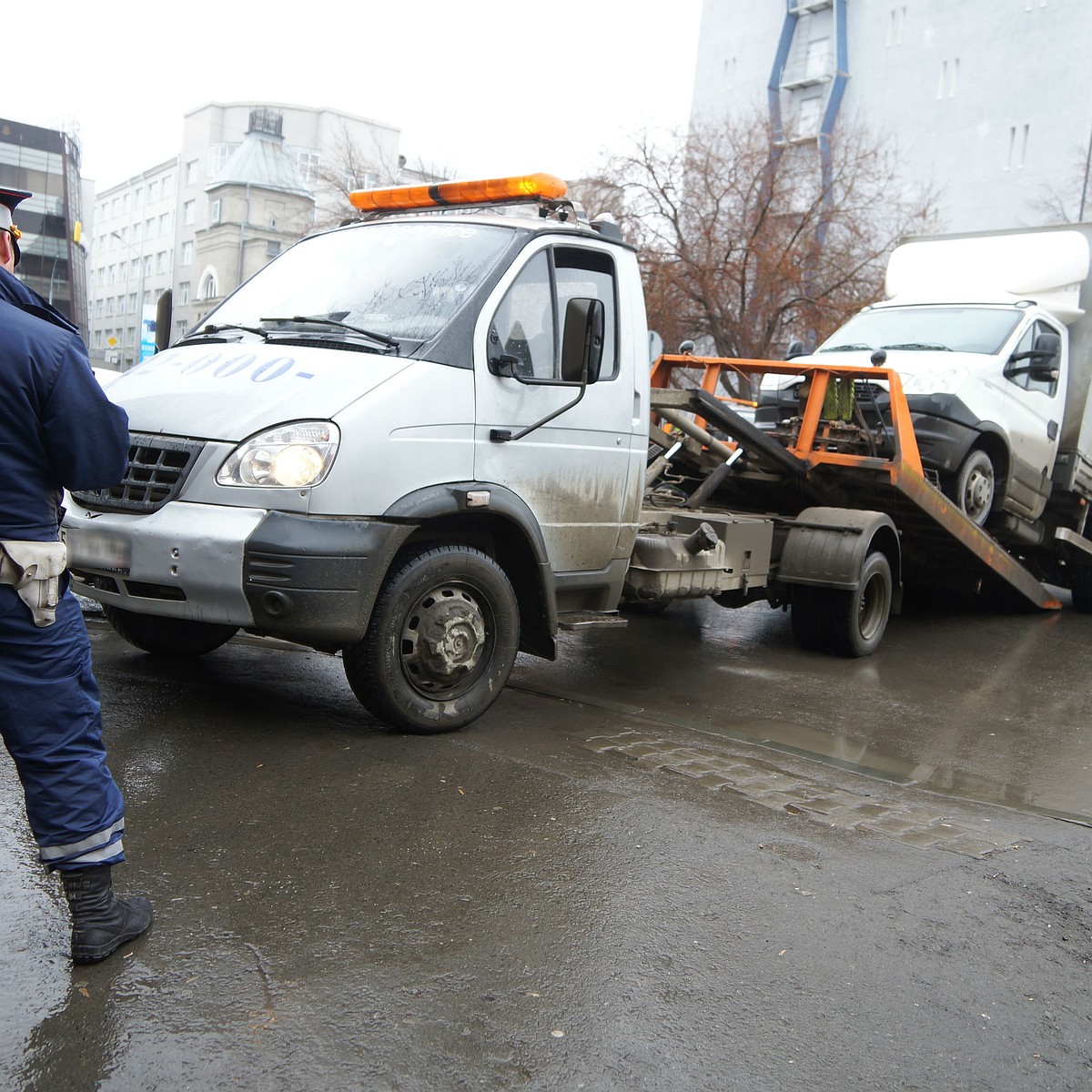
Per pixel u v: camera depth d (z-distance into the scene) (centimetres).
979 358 955
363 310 546
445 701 519
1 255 288
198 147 8688
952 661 852
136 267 9912
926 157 4425
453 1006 294
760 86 5053
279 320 547
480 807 431
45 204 5056
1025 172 4150
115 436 294
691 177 2631
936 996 321
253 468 462
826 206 2784
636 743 539
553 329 569
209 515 462
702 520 720
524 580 561
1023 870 421
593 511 589
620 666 744
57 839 295
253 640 688
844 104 4750
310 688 588
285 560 453
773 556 819
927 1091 276
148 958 306
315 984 299
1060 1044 303
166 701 539
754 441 784
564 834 412
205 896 343
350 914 339
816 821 453
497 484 531
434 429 499
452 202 638
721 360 854
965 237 1148
